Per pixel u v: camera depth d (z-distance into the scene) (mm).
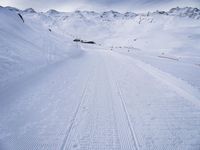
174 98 6824
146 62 18938
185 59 30688
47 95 7027
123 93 7410
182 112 5574
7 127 4613
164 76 10766
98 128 4605
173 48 66750
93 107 5918
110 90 7840
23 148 3818
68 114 5387
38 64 12242
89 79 9898
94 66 14844
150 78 10320
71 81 9328
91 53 32406
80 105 6078
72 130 4512
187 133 4414
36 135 4293
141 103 6293
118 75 11125
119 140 4113
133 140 4117
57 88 7988
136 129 4570
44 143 3998
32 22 30578
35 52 14820
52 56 16312
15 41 14836
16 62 10641
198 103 6273
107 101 6469
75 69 12875
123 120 5023
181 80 9641
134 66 15289
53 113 5449
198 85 8875
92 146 3908
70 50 25984
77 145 3939
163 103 6301
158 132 4445
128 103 6285
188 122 4953
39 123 4848
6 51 11695
